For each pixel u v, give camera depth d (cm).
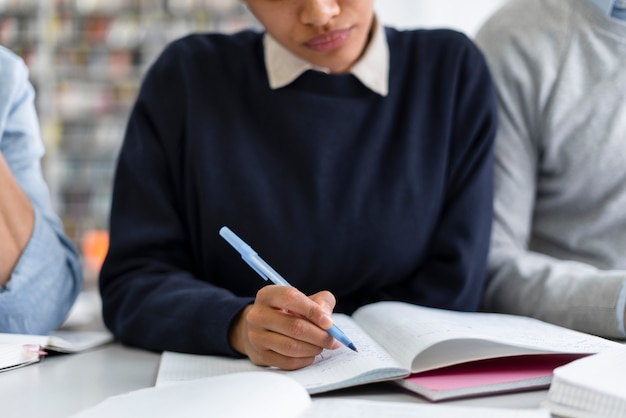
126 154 121
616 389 63
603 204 126
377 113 120
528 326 89
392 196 117
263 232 115
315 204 116
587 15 125
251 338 83
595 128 125
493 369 78
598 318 103
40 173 120
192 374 82
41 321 105
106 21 467
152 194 118
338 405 65
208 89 121
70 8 465
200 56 124
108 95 467
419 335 80
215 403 62
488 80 123
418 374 76
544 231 131
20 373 87
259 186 116
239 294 119
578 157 125
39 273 106
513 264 119
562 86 125
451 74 122
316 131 118
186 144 119
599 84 125
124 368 90
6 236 106
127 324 104
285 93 119
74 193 464
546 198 131
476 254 117
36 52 462
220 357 94
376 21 122
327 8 104
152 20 463
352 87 120
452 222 118
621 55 124
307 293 117
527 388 74
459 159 121
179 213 121
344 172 118
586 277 108
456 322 86
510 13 133
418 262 119
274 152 118
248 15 458
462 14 407
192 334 95
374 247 117
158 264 114
